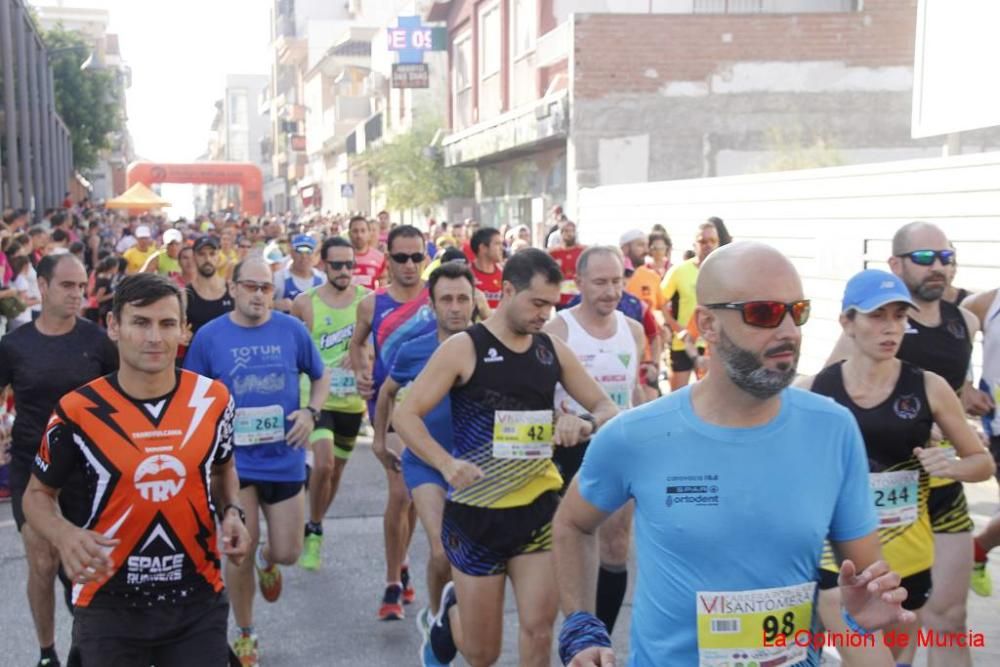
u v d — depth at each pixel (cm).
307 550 650
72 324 499
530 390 436
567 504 287
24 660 539
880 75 2125
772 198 1432
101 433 344
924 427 401
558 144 2350
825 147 2131
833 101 2130
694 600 250
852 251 1266
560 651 284
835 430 255
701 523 249
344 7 8262
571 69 2112
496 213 2944
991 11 1112
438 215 3384
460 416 441
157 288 346
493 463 430
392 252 645
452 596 451
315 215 3697
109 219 4028
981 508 775
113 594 350
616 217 1895
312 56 7238
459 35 3231
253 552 528
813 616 260
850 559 264
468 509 431
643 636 261
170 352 348
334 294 750
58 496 439
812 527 250
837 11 2316
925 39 1243
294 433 541
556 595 422
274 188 9162
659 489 254
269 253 1195
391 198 3369
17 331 494
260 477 540
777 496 248
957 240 1093
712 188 1581
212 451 355
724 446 250
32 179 2950
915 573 412
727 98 2128
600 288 541
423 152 3288
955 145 1255
